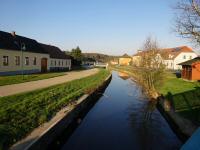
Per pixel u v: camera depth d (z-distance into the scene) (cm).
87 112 1595
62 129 1037
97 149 965
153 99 2039
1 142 698
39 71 3734
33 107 1136
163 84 2589
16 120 919
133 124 1320
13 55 2961
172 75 4191
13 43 3111
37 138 767
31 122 916
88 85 2239
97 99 2088
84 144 1012
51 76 2822
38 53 3662
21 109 1073
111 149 970
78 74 3719
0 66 2709
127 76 4925
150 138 1099
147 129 1230
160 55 2561
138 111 1639
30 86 1809
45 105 1214
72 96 1539
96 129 1220
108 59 15812
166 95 1953
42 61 3856
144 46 2688
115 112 1603
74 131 1178
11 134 767
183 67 3603
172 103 1620
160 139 1095
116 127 1258
